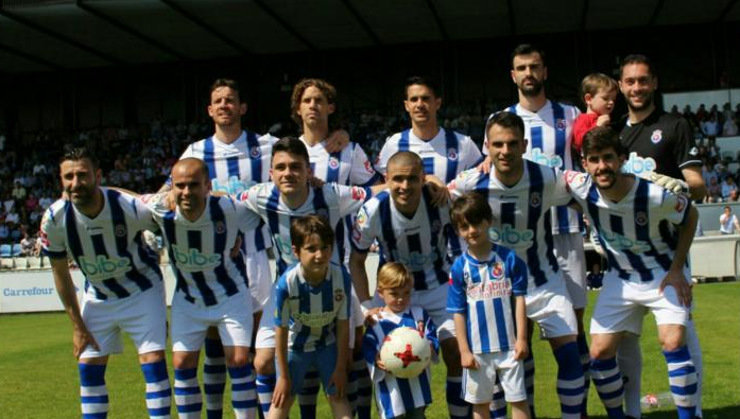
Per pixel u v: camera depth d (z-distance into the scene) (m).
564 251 5.17
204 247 4.68
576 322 4.67
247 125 27.11
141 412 5.96
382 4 21.17
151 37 23.67
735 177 19.75
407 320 4.49
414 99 5.27
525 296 4.47
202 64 27.34
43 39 23.27
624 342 4.94
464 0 20.94
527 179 4.55
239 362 4.67
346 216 5.12
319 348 4.59
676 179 4.67
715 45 24.73
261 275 5.47
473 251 4.41
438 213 4.67
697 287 13.53
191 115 27.45
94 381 4.77
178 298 4.85
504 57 26.11
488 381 4.38
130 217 4.69
